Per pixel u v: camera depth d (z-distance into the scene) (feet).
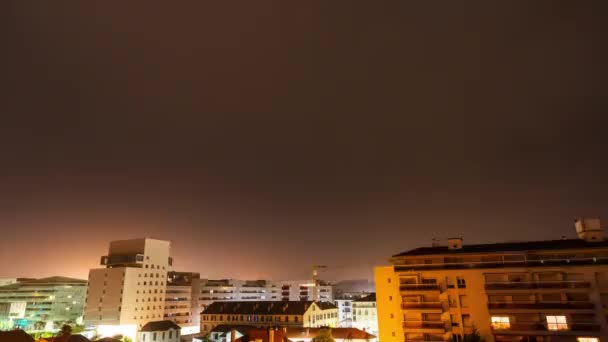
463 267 279.28
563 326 246.27
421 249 314.55
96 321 575.38
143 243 621.31
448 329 270.05
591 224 281.54
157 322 528.22
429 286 280.10
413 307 280.31
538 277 261.44
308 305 540.11
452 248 301.02
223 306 579.48
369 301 588.09
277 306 547.49
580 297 249.34
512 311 257.14
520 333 252.21
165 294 655.76
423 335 275.18
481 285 270.46
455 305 272.92
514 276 267.18
